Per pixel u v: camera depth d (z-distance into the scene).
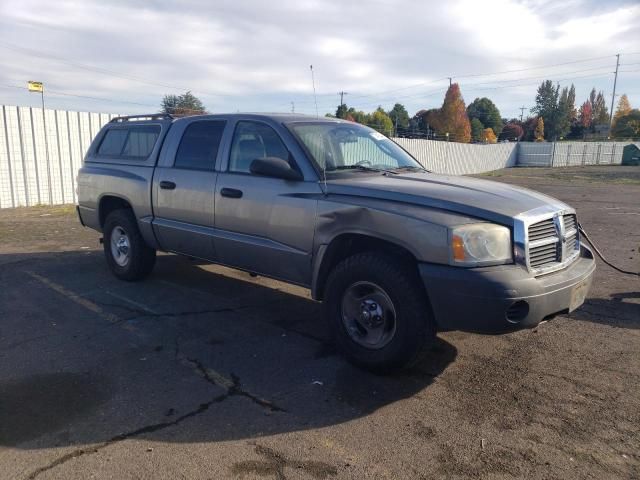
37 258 8.03
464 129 81.44
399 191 4.04
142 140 6.37
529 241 3.75
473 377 4.08
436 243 3.65
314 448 3.13
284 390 3.86
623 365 4.30
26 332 4.93
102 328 5.05
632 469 2.96
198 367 4.22
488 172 41.91
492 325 3.55
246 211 4.89
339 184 4.33
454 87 80.50
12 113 14.05
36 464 2.95
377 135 5.69
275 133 4.85
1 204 14.09
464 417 3.50
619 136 91.81
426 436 3.27
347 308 4.21
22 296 6.06
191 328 5.08
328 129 5.14
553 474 2.91
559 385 3.95
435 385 3.95
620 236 10.31
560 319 5.38
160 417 3.46
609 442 3.22
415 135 76.06
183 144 5.76
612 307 5.77
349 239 4.29
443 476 2.89
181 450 3.09
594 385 3.96
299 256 4.53
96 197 6.88
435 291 3.66
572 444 3.20
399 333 3.86
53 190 15.18
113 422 3.39
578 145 56.38
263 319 5.36
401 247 3.90
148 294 6.16
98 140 7.18
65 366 4.21
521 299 3.54
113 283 6.63
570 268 4.12
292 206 4.51
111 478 2.83
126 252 6.62
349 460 3.02
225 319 5.35
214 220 5.23
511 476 2.89
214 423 3.39
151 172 5.99
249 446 3.15
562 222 4.11
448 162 38.25
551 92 110.06
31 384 3.90
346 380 4.03
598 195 19.42
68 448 3.10
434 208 3.84
